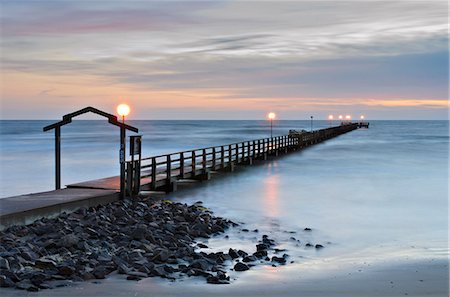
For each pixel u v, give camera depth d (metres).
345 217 15.84
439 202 18.77
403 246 12.29
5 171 33.38
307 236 13.26
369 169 30.53
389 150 48.91
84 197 15.01
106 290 7.92
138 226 12.52
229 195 19.95
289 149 46.59
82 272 8.60
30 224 12.73
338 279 9.10
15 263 8.83
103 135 99.44
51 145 63.59
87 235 11.48
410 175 27.52
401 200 19.19
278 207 17.50
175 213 15.24
